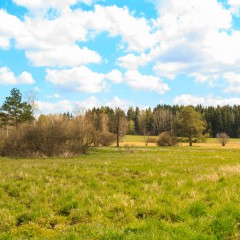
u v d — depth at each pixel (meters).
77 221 8.87
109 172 16.64
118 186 12.57
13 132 41.09
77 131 43.00
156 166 19.03
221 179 12.98
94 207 9.64
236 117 140.25
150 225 7.72
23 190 12.09
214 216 8.23
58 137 39.31
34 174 15.80
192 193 10.63
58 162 24.55
